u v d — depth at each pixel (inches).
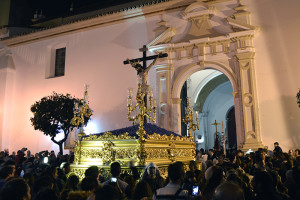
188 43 607.2
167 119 607.2
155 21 665.0
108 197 106.0
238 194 101.3
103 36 727.1
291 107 525.7
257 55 561.9
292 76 534.0
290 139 516.7
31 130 775.1
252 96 546.9
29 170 307.7
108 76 703.1
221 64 581.6
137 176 235.5
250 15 579.2
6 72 818.2
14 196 120.4
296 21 546.9
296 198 141.3
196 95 755.4
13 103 815.1
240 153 423.5
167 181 212.2
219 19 598.9
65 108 628.7
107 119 682.2
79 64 745.6
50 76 794.2
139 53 671.1
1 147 777.6
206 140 852.6
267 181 144.4
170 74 620.7
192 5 611.2
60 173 247.8
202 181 210.7
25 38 832.9
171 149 308.3
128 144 267.7
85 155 290.4
